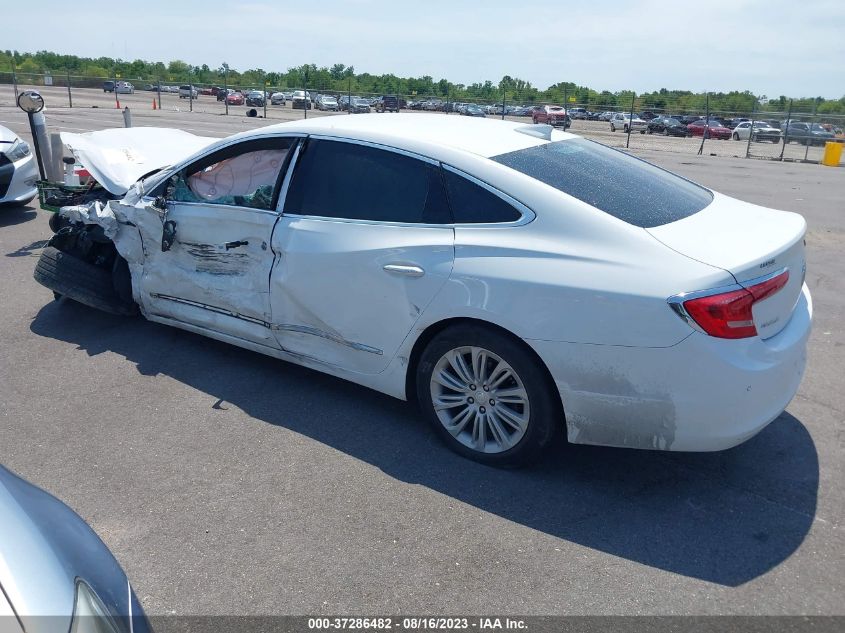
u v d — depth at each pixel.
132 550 2.96
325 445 3.78
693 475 3.54
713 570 2.87
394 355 3.75
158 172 5.27
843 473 3.58
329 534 3.07
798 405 4.31
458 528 3.12
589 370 3.15
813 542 3.05
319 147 4.03
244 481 3.45
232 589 2.75
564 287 3.15
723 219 3.58
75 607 1.72
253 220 4.15
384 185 3.78
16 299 5.84
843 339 5.40
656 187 3.83
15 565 1.72
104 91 49.75
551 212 3.33
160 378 4.52
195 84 46.69
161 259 4.74
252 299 4.26
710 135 35.97
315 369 4.18
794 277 3.35
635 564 2.90
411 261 3.55
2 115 24.83
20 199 8.40
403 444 3.79
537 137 4.09
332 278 3.84
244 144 4.33
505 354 3.35
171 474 3.50
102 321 5.43
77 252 5.31
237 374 4.58
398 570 2.86
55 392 4.32
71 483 3.41
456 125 4.15
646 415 3.11
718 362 2.96
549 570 2.87
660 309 2.98
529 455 3.45
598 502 3.31
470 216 3.51
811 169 20.61
